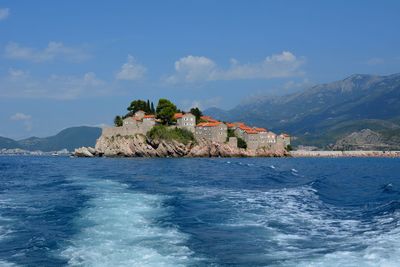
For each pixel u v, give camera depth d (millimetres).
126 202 44188
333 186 70250
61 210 40188
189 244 27812
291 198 51906
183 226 33500
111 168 120000
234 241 29125
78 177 82500
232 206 44406
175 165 137250
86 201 44938
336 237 30594
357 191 62719
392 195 53969
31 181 78938
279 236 30859
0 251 26406
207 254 25656
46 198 50125
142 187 60969
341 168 138250
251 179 81312
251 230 32812
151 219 35562
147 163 153000
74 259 24234
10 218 37188
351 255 25328
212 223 35156
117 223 33500
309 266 23281
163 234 30281
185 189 60281
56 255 25156
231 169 115562
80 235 29672
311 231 32750
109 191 54688
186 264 23547
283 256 25406
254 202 47625
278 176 89375
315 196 54719
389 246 27312
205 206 44000
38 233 30969
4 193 57281
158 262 23719
